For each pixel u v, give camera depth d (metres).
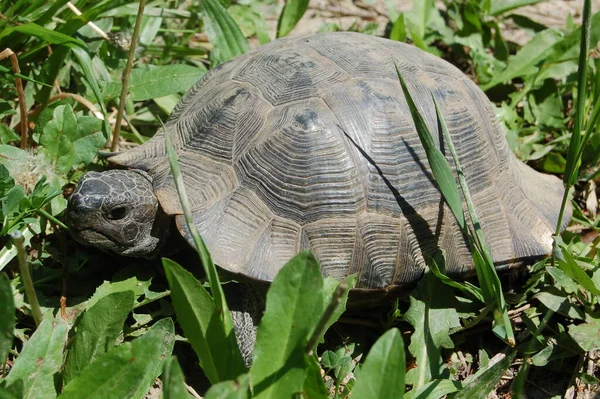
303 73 0.56
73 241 0.57
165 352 0.50
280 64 0.56
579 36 0.69
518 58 0.71
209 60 0.71
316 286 0.46
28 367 0.48
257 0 0.76
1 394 0.45
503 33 0.78
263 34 0.72
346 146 0.54
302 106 0.54
